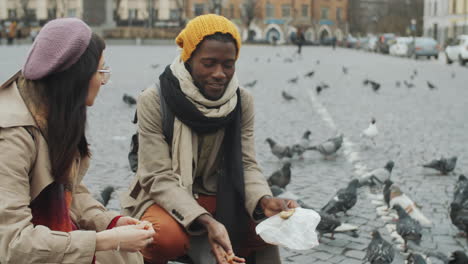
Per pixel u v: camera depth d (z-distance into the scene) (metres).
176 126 3.38
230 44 3.22
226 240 3.10
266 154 9.66
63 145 2.43
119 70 26.98
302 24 97.69
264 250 3.66
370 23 112.06
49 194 2.56
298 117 13.70
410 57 46.38
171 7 86.88
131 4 85.75
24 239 2.29
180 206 3.23
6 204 2.29
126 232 2.49
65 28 2.39
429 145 10.38
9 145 2.34
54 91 2.39
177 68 3.39
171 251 3.29
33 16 85.00
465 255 4.61
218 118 3.36
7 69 24.14
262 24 95.81
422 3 92.44
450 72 30.17
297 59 42.28
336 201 5.95
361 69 31.94
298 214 3.04
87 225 3.11
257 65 34.06
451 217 5.65
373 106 15.95
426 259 4.95
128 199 3.63
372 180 7.14
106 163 8.59
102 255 2.87
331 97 18.09
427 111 14.94
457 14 69.31
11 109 2.40
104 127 11.73
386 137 11.18
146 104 3.46
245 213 3.56
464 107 15.73
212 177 3.65
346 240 5.46
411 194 7.18
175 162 3.39
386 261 4.66
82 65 2.40
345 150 9.99
